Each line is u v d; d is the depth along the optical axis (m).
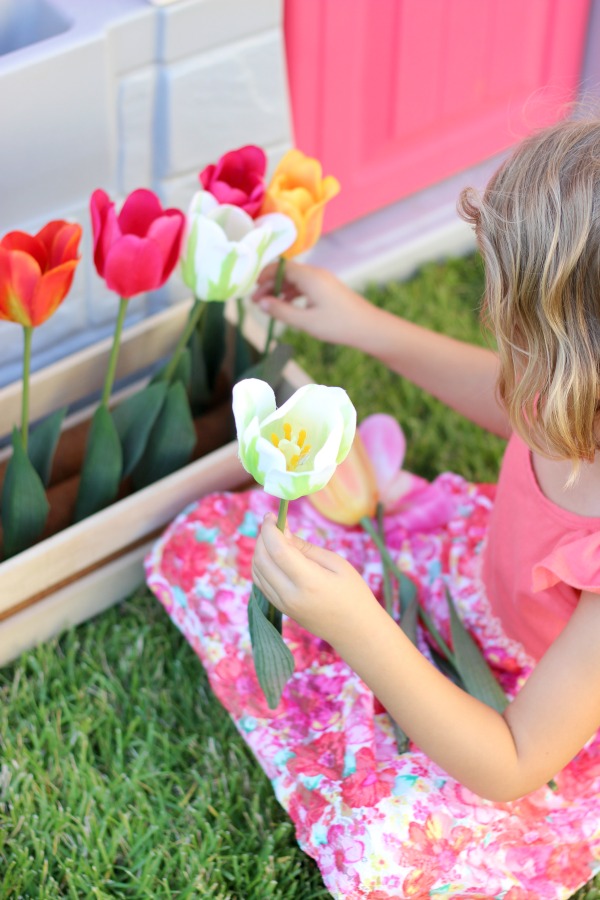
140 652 1.53
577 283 0.94
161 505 1.48
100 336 1.66
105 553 1.46
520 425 1.03
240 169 1.31
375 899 1.20
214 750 1.43
